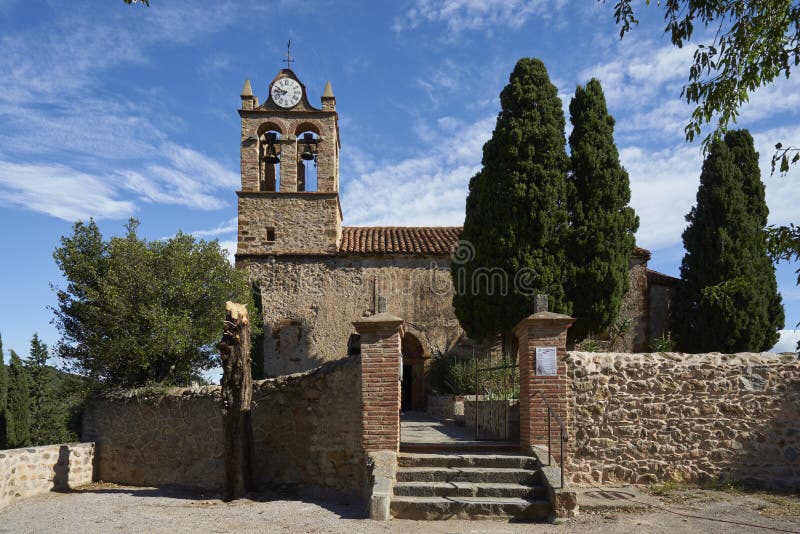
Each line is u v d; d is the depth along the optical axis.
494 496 8.60
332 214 21.62
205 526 8.17
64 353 15.35
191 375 16.14
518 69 19.20
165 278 15.60
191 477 13.01
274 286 21.23
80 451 13.90
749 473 10.06
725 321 20.17
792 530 7.47
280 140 21.89
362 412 9.75
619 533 7.39
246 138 21.88
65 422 29.45
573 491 8.20
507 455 9.62
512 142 18.48
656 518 8.10
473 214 19.00
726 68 7.69
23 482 12.07
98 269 15.63
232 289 16.81
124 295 14.82
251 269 21.28
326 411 11.20
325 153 21.94
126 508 9.95
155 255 15.69
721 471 10.09
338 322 21.09
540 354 9.82
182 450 13.25
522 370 10.27
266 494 11.12
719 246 20.58
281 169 21.75
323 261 21.44
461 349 21.19
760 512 8.38
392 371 9.75
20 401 25.72
